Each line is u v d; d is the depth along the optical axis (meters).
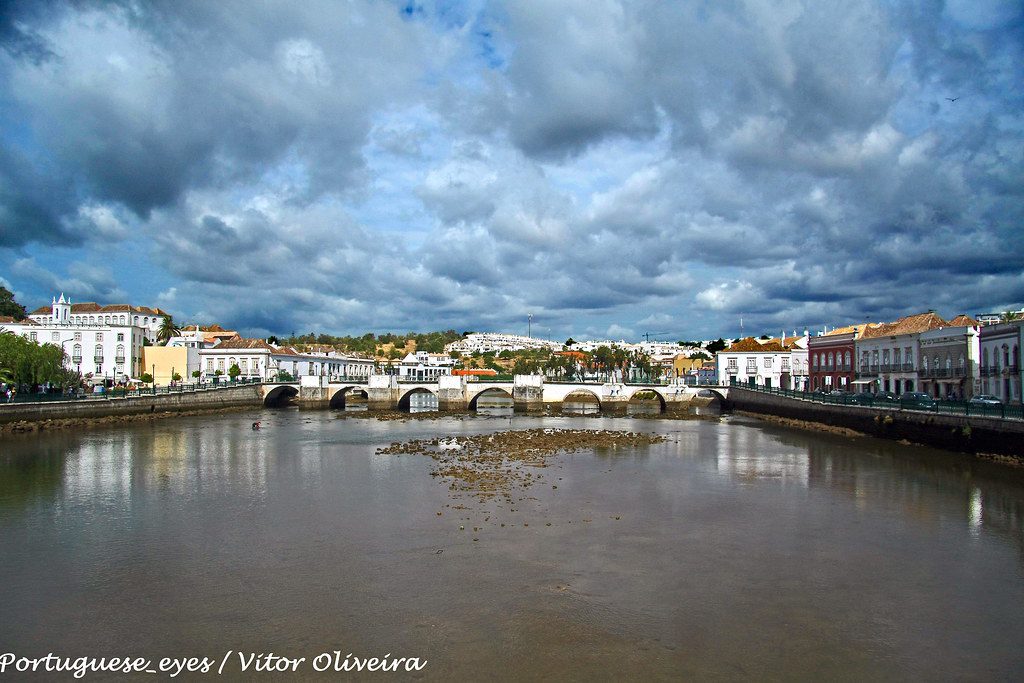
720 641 20.03
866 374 104.88
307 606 22.69
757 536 30.86
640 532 31.53
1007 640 20.16
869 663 18.77
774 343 148.00
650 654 19.25
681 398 128.75
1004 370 71.94
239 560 27.48
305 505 37.56
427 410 130.00
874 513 35.28
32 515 35.34
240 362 155.00
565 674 18.17
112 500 39.16
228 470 50.25
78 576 25.70
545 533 31.31
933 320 95.12
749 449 62.75
